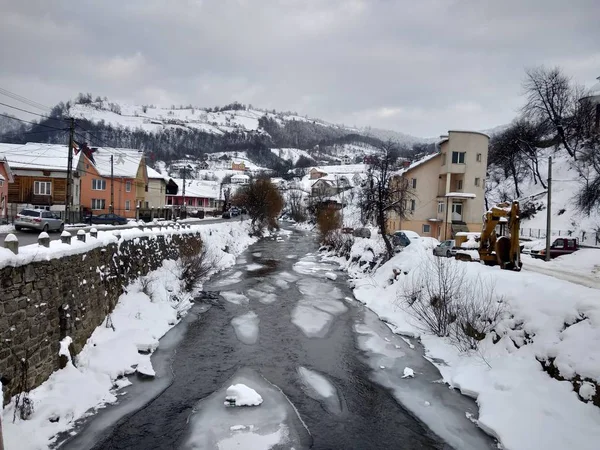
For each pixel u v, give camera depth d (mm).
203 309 16875
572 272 17562
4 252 7336
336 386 10469
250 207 50594
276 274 25406
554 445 7512
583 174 39219
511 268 15016
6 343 7215
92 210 43062
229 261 28859
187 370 11031
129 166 46906
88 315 10883
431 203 39531
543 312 10594
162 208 54562
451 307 13609
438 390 10352
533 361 9984
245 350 12656
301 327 15078
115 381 9906
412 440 8172
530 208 40906
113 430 8008
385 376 11109
